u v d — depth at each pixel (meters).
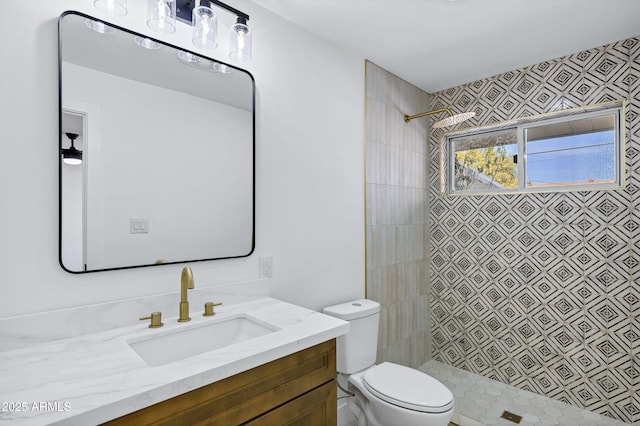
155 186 1.40
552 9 1.80
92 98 1.25
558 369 2.35
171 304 1.41
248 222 1.69
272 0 1.70
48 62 1.16
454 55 2.32
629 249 2.09
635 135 2.08
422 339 2.92
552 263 2.39
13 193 1.10
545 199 2.42
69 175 1.20
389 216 2.57
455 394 2.43
